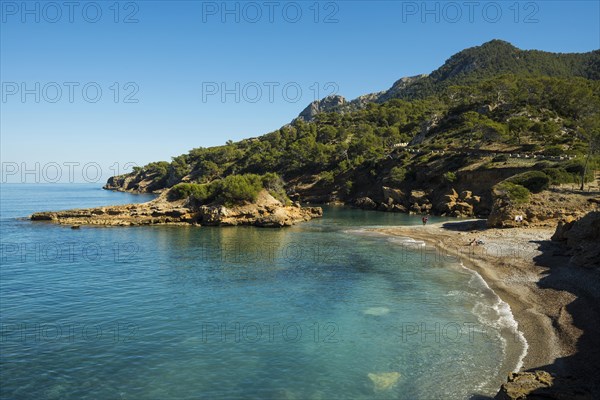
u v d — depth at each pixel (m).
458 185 102.56
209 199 92.12
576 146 98.06
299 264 47.22
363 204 123.00
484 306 31.08
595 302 29.27
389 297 34.00
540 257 44.25
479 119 134.50
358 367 22.16
